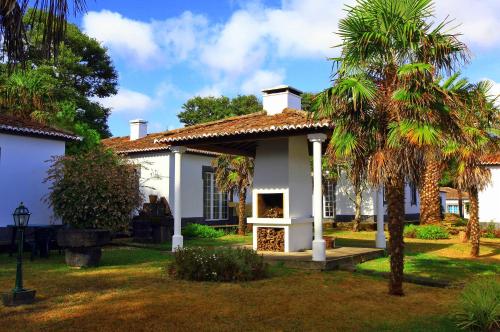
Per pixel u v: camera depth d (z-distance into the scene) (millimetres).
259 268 9961
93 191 12523
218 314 6867
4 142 14586
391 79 8094
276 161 13742
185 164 22719
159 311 6988
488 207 23500
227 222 25250
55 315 6730
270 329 6184
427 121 7391
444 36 7879
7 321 6410
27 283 9133
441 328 6289
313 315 6918
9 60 6168
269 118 13828
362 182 8664
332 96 7984
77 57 27609
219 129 13508
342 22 8133
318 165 11742
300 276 10297
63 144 16453
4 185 14484
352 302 7812
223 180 22328
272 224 13453
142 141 24641
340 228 26969
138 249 15609
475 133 13195
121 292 8336
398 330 6195
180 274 9820
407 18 7926
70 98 25266
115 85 32625
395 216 8414
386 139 7871
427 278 10195
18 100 18016
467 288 7160
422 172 7887
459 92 9125
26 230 13375
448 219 28484
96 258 11500
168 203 21719
